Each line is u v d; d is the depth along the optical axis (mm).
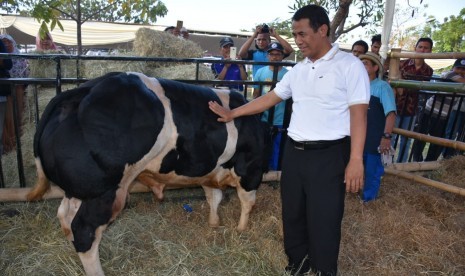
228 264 2910
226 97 2994
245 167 3100
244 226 3363
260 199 3895
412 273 3035
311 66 2439
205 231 3299
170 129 2535
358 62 2355
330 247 2566
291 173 2635
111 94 2277
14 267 2617
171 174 2752
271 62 3812
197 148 2717
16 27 11609
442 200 4277
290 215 2766
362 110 2303
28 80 3139
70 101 2258
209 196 3369
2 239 2900
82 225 2295
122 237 3039
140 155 2367
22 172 3408
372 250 3279
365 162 4059
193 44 5066
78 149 2162
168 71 4574
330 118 2416
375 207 4062
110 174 2260
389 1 4375
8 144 5090
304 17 2289
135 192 3709
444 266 3092
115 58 3283
